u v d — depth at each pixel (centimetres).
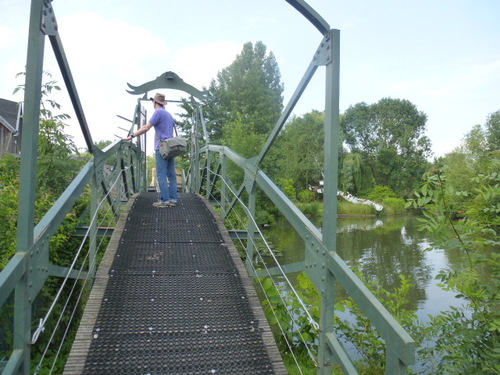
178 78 932
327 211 224
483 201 337
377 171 6306
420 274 1123
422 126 6550
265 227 2539
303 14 219
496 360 299
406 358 150
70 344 419
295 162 4462
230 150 531
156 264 390
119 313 306
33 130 195
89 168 355
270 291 458
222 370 250
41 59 200
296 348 481
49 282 411
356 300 189
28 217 193
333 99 219
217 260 407
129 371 244
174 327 292
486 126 3250
